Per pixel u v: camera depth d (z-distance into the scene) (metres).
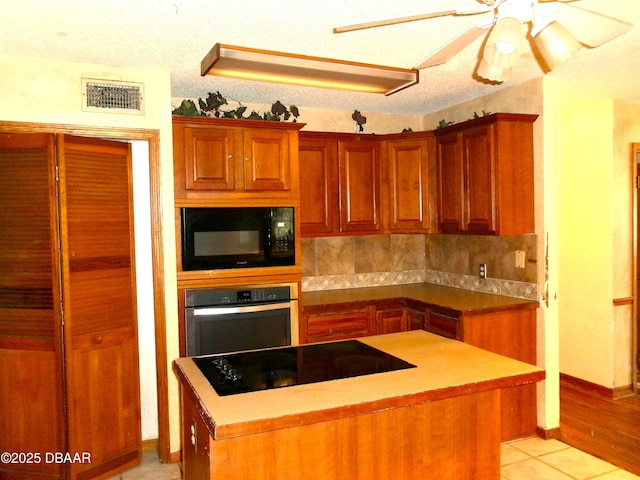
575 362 4.36
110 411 2.89
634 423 3.57
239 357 2.17
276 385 1.79
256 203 3.30
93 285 2.77
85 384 2.75
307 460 1.74
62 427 2.66
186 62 2.82
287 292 3.37
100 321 2.81
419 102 3.92
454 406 1.99
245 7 2.09
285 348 2.31
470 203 3.51
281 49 2.64
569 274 4.37
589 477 2.83
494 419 2.07
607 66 3.04
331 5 2.09
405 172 3.93
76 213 2.66
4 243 2.65
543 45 1.65
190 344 3.11
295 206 3.41
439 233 3.84
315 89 3.47
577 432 3.44
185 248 3.11
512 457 3.08
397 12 2.17
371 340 2.44
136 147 3.28
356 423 1.82
